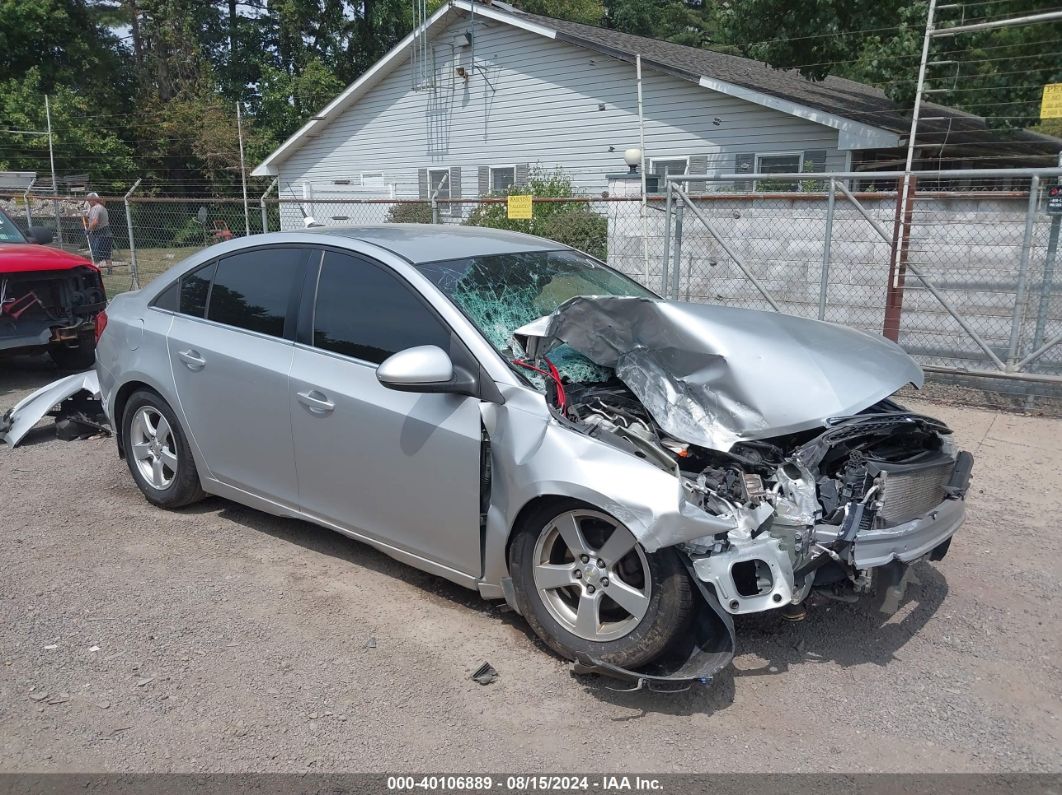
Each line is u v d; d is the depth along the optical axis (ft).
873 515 10.86
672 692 10.57
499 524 11.57
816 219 30.12
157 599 13.19
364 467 12.89
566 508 10.96
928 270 27.53
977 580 14.44
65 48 106.22
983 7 40.40
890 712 10.78
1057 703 11.08
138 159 107.86
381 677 11.26
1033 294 25.94
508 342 12.37
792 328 12.49
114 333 16.79
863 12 45.62
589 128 58.03
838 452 11.28
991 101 42.22
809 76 50.49
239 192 104.94
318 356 13.48
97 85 108.88
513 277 13.79
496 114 62.80
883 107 56.49
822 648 12.25
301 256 14.24
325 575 14.08
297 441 13.71
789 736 10.26
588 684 11.19
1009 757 9.96
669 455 10.64
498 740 10.09
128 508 16.81
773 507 10.47
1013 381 24.31
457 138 65.62
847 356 12.01
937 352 27.81
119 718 10.36
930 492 11.71
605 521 10.75
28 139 98.73
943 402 25.25
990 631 12.79
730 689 11.19
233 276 15.14
